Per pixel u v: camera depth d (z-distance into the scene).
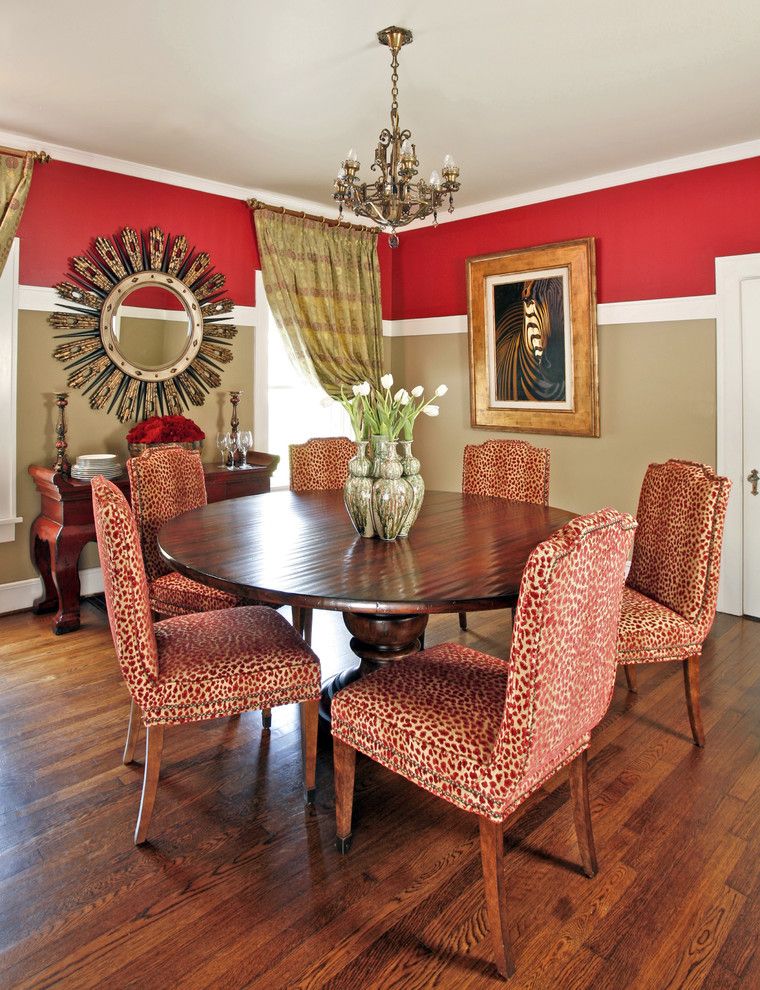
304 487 3.69
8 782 2.19
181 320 4.21
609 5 2.34
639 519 2.68
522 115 3.27
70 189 3.74
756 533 3.79
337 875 1.79
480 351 4.88
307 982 1.46
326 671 3.07
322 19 2.43
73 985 1.44
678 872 1.79
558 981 1.46
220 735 2.54
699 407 3.93
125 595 1.77
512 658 1.43
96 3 2.33
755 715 2.68
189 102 3.12
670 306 3.99
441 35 2.54
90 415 3.94
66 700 2.76
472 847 1.91
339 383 4.85
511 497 3.44
